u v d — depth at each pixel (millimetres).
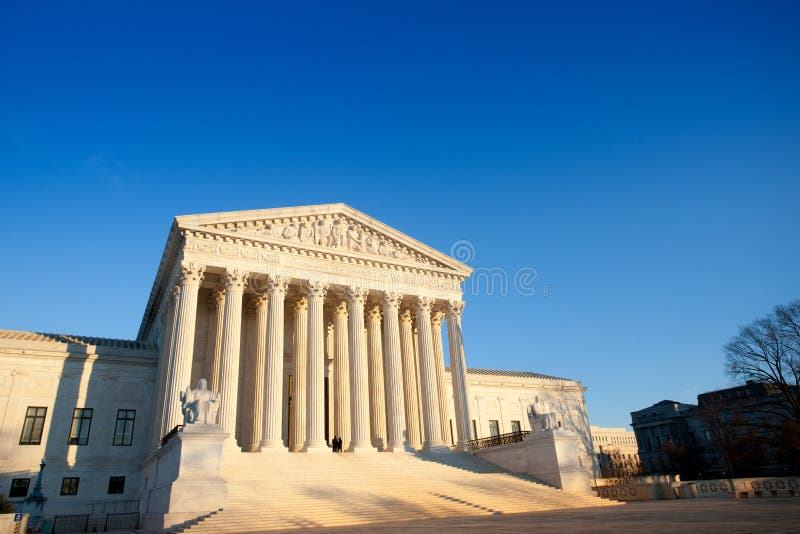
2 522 26422
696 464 112375
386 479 37719
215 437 29453
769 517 20531
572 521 22984
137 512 41000
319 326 48688
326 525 28016
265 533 23656
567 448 41750
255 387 49438
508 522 23922
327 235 52250
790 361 65875
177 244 47344
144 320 63719
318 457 41531
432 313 60812
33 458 45562
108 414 49531
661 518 22578
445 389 58031
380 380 55219
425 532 19781
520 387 76875
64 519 39219
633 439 140250
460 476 41156
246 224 48344
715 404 88562
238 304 45688
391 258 54656
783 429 67062
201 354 50688
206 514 27625
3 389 46438
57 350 49219
